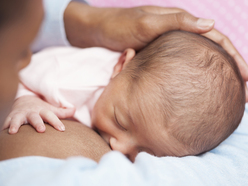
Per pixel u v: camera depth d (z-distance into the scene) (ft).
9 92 1.26
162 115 2.56
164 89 2.59
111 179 1.52
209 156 2.59
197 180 1.93
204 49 2.77
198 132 2.59
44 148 2.03
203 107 2.55
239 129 3.27
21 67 1.37
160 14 3.33
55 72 3.26
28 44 1.22
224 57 2.81
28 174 1.48
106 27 3.66
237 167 2.50
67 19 3.95
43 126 2.29
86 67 3.38
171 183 1.72
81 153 2.20
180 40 2.88
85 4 4.13
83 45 4.14
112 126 2.80
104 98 2.91
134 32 3.44
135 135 2.68
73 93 3.22
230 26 5.49
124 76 2.90
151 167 1.78
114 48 3.79
